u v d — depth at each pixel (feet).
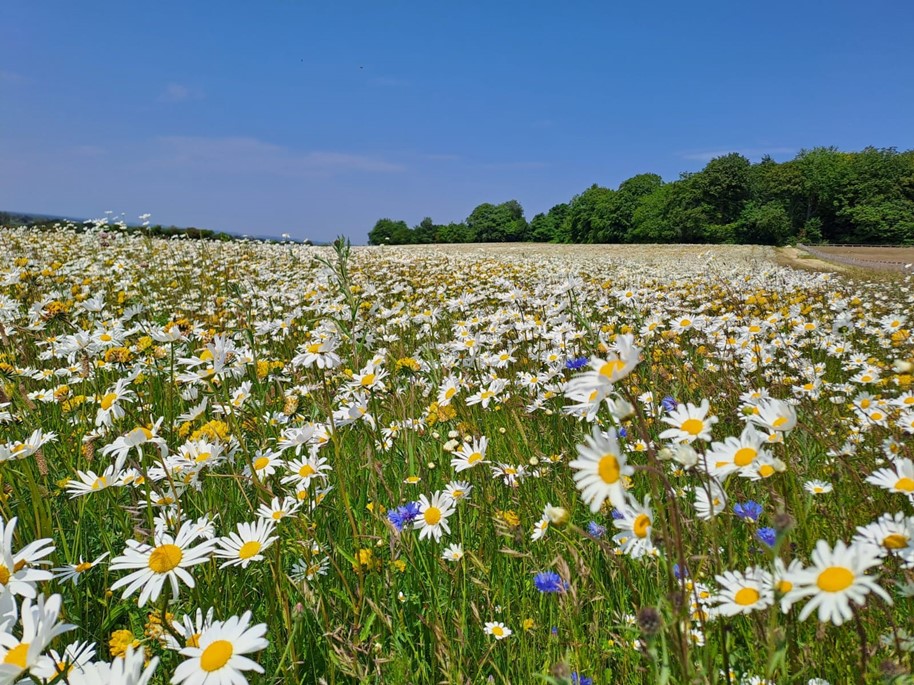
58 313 14.08
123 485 8.34
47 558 7.39
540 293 26.50
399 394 12.13
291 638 5.89
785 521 4.46
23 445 8.11
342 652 6.06
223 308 25.79
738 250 152.46
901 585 5.63
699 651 5.83
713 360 17.76
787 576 4.20
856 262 102.37
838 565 4.10
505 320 19.39
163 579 5.25
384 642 7.06
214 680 4.23
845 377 19.12
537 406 12.47
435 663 6.78
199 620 5.30
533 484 10.18
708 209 307.37
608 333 16.55
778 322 22.36
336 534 8.73
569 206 387.34
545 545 8.66
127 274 32.99
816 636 5.86
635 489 9.03
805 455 8.91
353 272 40.88
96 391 12.39
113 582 7.95
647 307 26.61
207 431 9.11
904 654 5.50
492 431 12.42
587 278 43.16
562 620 7.06
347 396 12.17
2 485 8.47
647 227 320.91
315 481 8.70
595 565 7.84
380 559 7.54
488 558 8.27
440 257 61.16
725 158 305.53
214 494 8.82
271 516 7.36
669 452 5.11
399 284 37.60
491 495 9.63
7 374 12.97
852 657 5.76
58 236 47.80
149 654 5.80
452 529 9.12
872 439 11.55
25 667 3.87
